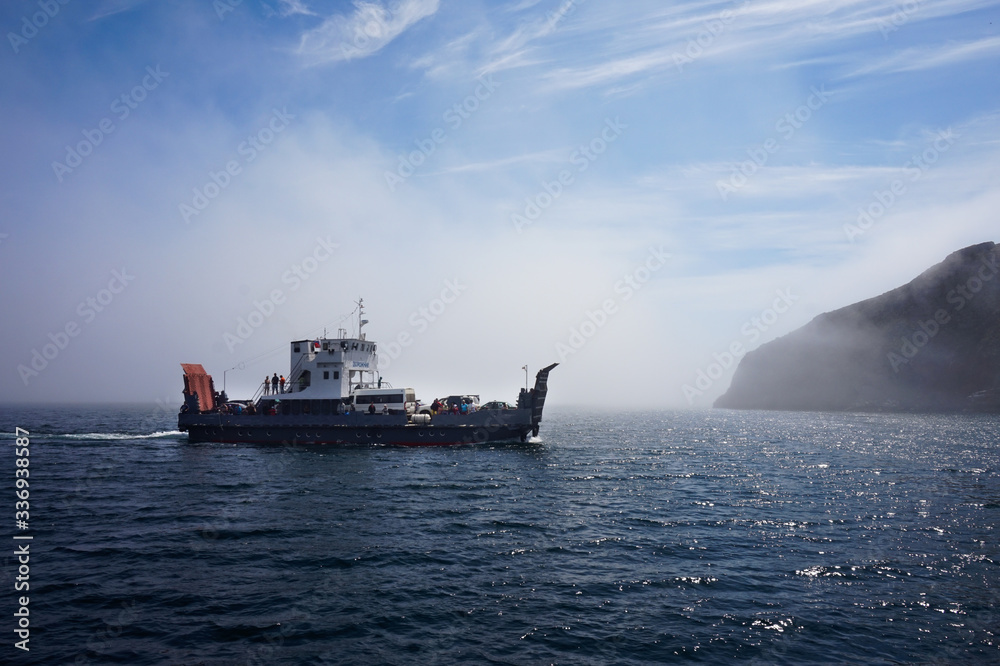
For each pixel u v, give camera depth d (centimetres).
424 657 1499
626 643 1584
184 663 1452
